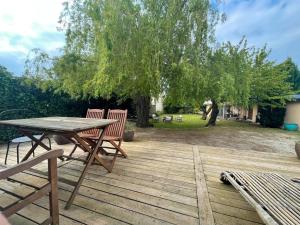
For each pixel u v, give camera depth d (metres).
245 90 7.80
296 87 15.81
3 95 4.87
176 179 2.59
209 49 6.63
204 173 2.81
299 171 2.98
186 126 10.78
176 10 6.00
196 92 6.41
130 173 2.77
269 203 1.52
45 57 6.24
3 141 4.46
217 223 1.71
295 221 1.28
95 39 5.80
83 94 7.02
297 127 10.66
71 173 2.75
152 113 15.23
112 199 2.07
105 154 3.48
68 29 6.26
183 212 1.86
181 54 6.36
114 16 5.24
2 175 1.00
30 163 1.16
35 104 5.81
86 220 1.71
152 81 5.85
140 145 4.46
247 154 3.84
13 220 1.69
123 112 3.40
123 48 5.50
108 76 5.54
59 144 4.32
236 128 10.53
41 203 1.95
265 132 9.30
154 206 1.95
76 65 6.34
